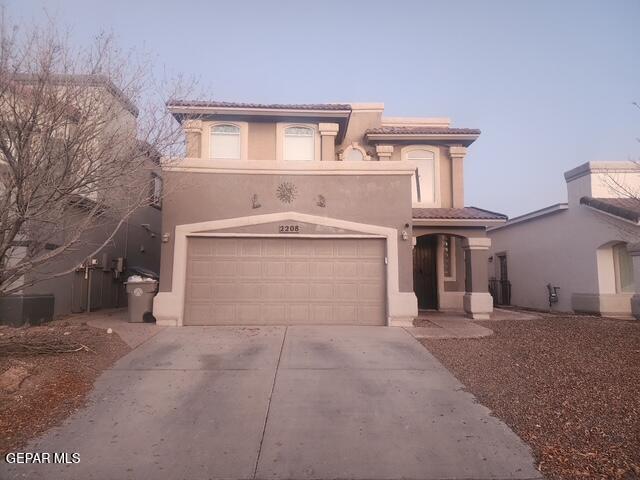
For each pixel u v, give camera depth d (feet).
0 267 24.73
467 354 29.25
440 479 15.62
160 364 26.86
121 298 55.21
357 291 38.34
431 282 53.67
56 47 31.07
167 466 16.31
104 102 26.43
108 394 22.39
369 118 55.52
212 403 21.59
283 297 37.99
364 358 28.45
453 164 52.95
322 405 21.49
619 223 47.26
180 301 36.88
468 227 46.47
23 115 23.00
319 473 15.99
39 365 24.54
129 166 27.76
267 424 19.57
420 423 19.70
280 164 38.47
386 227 38.45
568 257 56.29
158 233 67.36
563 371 25.27
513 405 21.18
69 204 27.45
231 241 38.19
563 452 17.02
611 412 19.77
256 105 48.37
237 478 15.69
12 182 23.29
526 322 41.14
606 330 36.22
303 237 38.24
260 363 27.27
